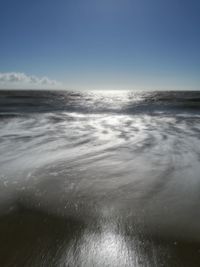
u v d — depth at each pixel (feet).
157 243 9.29
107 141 27.37
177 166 18.13
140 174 16.52
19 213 11.49
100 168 17.78
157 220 10.90
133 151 22.63
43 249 8.90
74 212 11.63
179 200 12.76
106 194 13.53
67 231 10.09
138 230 10.16
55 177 16.01
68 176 16.20
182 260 8.32
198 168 17.63
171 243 9.27
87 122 45.80
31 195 13.38
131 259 8.40
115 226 10.48
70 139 28.60
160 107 87.15
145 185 14.70
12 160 19.71
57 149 23.47
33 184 14.84
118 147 24.26
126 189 14.15
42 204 12.38
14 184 14.83
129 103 116.78
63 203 12.50
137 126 40.11
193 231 10.02
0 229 10.18
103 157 20.63
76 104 107.55
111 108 85.25
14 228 10.25
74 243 9.27
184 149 23.16
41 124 42.14
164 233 9.93
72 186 14.58
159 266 8.04
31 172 16.89
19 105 91.56
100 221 10.86
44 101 125.80
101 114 63.26
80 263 8.20
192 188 14.21
